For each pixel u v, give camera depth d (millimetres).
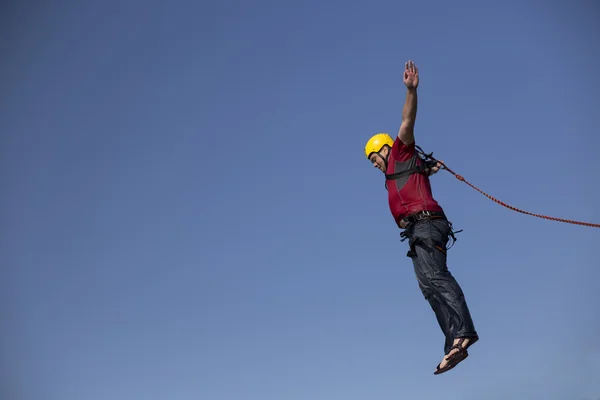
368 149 8805
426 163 8375
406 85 7688
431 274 7883
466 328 7578
